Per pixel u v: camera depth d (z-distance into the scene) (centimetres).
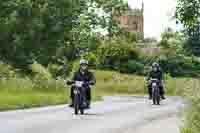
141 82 6356
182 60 9325
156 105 3150
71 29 8119
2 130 1720
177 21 1980
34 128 1773
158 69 3272
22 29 7556
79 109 2433
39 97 3666
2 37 7438
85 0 8644
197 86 1450
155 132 1616
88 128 1773
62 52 8000
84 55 8825
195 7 1928
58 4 7888
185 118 1387
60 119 2128
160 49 10356
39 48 7694
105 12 9019
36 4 7675
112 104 3266
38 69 5806
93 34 8800
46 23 7750
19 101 3194
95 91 5512
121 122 1991
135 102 3531
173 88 5928
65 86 4753
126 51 9450
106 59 9325
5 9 7469
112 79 7225
